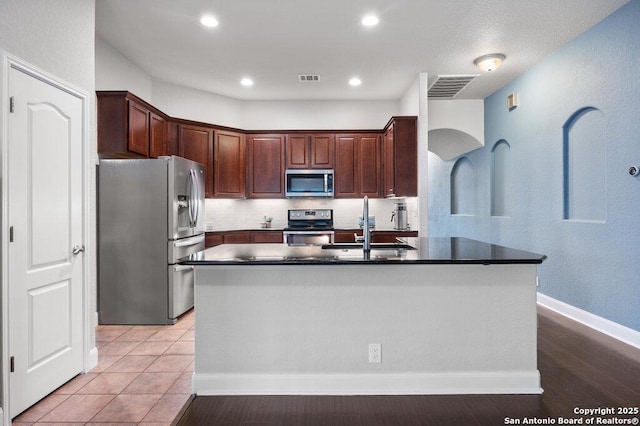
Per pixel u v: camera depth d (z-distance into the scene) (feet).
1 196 6.57
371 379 7.67
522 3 10.32
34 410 7.15
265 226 19.22
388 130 17.24
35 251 7.36
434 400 7.43
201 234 14.74
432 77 15.97
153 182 12.57
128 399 7.55
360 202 19.44
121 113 12.44
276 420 6.78
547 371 8.68
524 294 7.67
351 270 7.68
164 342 10.84
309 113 19.31
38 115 7.45
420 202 15.51
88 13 9.07
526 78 15.12
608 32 10.93
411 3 10.36
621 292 10.64
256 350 7.72
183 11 10.82
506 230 16.83
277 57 14.03
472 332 7.68
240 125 19.30
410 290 7.68
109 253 12.62
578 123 12.61
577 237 12.37
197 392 7.71
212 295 7.72
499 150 17.85
